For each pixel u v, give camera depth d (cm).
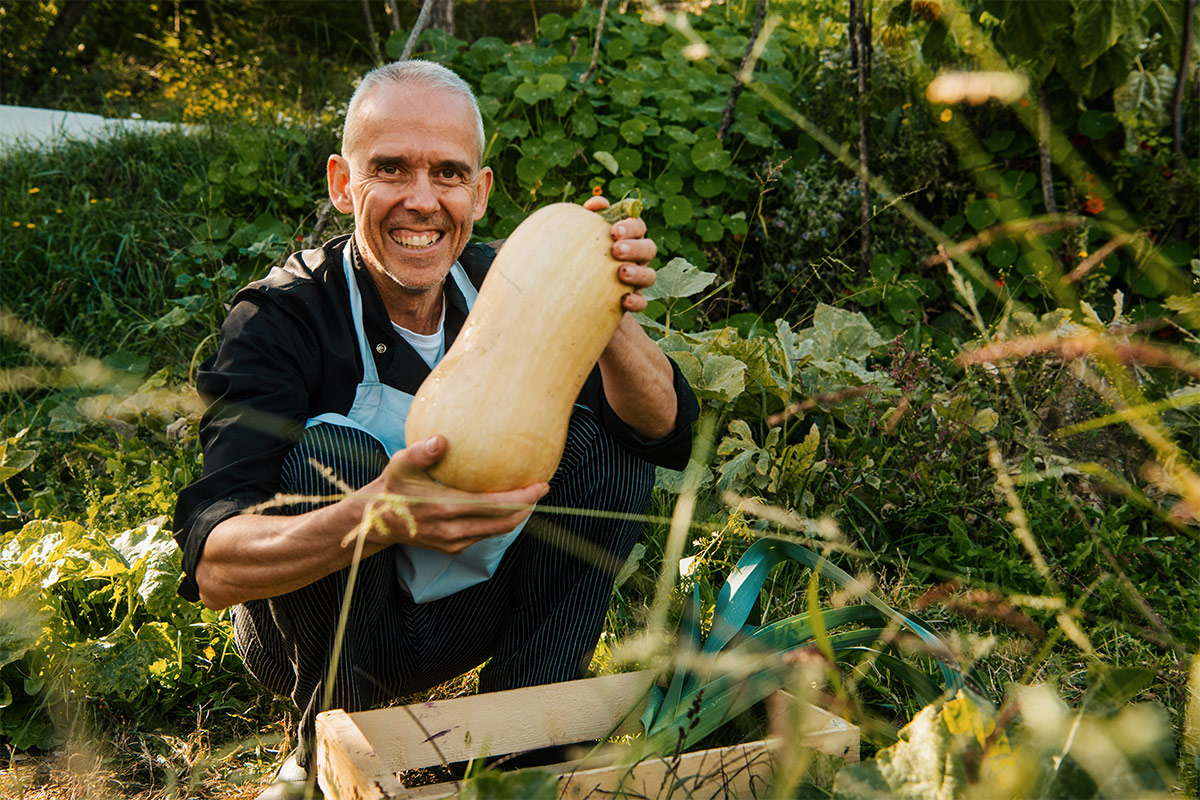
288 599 162
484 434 131
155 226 437
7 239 416
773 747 142
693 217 425
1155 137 384
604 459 181
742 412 301
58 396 361
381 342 179
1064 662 206
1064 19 334
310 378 174
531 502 134
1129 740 108
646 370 169
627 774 136
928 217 426
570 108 437
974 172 405
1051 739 113
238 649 195
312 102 631
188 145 490
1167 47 377
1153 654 210
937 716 118
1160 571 253
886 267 398
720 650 167
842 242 406
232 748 177
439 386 136
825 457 284
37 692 203
